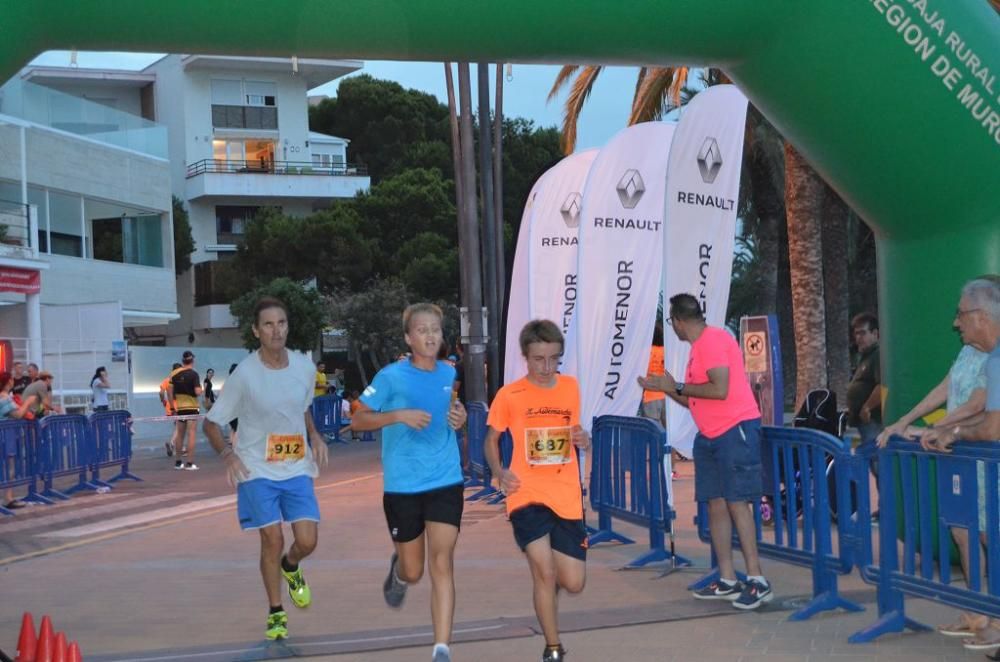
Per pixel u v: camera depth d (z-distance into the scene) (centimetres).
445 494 570
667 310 875
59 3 626
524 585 805
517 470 573
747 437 700
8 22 610
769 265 2728
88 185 3338
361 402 573
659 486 841
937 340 786
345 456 2202
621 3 711
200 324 5009
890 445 621
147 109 5225
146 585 864
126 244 3622
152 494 1570
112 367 2934
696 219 887
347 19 676
